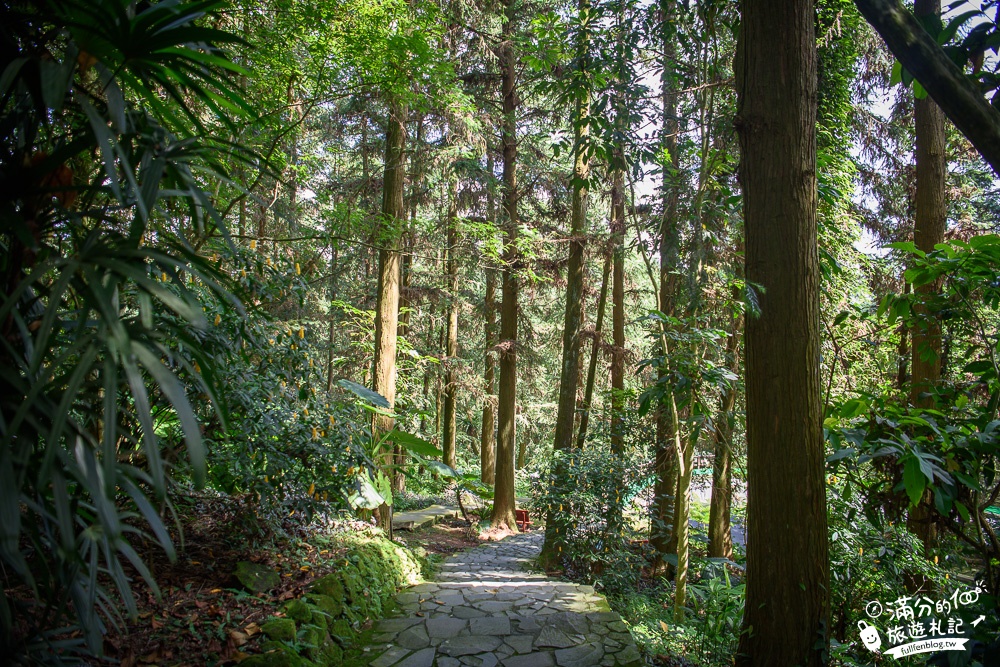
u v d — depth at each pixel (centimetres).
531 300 1209
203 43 157
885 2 149
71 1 125
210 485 480
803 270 317
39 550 138
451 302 1202
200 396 300
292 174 614
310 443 366
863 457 269
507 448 1059
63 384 129
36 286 139
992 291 269
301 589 376
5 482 99
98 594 164
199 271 136
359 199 965
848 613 429
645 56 556
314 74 469
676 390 439
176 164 143
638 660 359
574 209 904
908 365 691
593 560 657
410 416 807
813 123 327
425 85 525
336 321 1076
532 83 995
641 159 530
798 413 312
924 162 603
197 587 339
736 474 707
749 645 317
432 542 909
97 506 100
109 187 136
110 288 112
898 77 247
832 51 634
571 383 877
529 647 374
